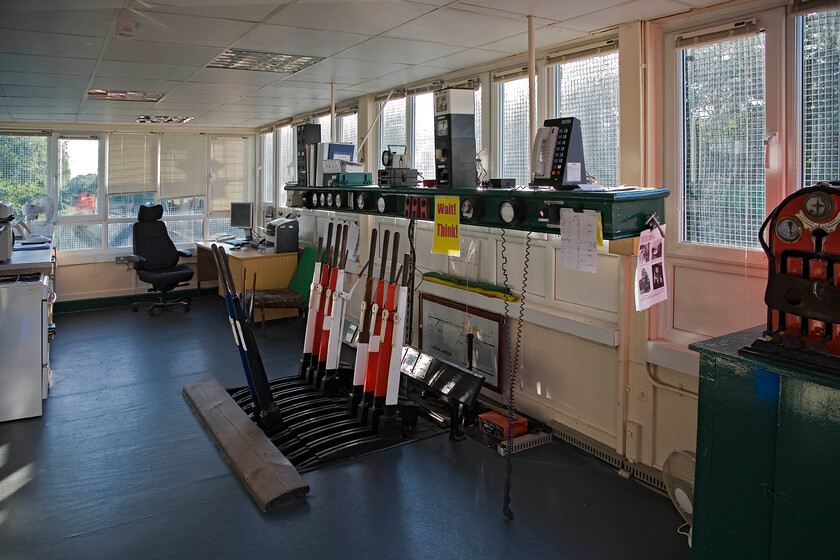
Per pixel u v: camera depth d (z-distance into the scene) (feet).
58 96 17.43
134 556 8.53
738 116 9.09
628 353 10.68
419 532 9.04
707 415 6.30
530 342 12.85
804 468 5.50
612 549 8.56
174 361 17.85
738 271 9.15
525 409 13.02
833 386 5.15
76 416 13.65
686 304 9.98
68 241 25.38
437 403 14.06
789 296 5.49
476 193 9.61
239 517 9.52
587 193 7.95
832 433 5.28
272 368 17.15
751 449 5.93
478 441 12.21
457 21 10.09
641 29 10.02
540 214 8.70
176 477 10.83
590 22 10.12
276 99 18.90
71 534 9.07
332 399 13.84
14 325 13.32
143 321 22.98
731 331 9.31
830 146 8.07
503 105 13.51
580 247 8.14
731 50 9.11
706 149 9.58
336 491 10.27
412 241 11.83
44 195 22.98
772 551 5.81
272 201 27.27
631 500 9.92
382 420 11.94
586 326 11.21
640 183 10.21
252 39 11.19
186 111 21.36
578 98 11.68
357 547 8.68
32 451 11.88
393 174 12.06
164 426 13.10
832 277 5.25
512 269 13.37
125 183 26.18
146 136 26.37
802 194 5.39
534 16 9.73
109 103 19.04
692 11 9.40
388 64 13.76
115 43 11.32
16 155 24.16
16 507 9.84
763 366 5.67
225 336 20.75
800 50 8.27
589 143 11.49
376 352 12.28
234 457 11.14
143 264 24.30
